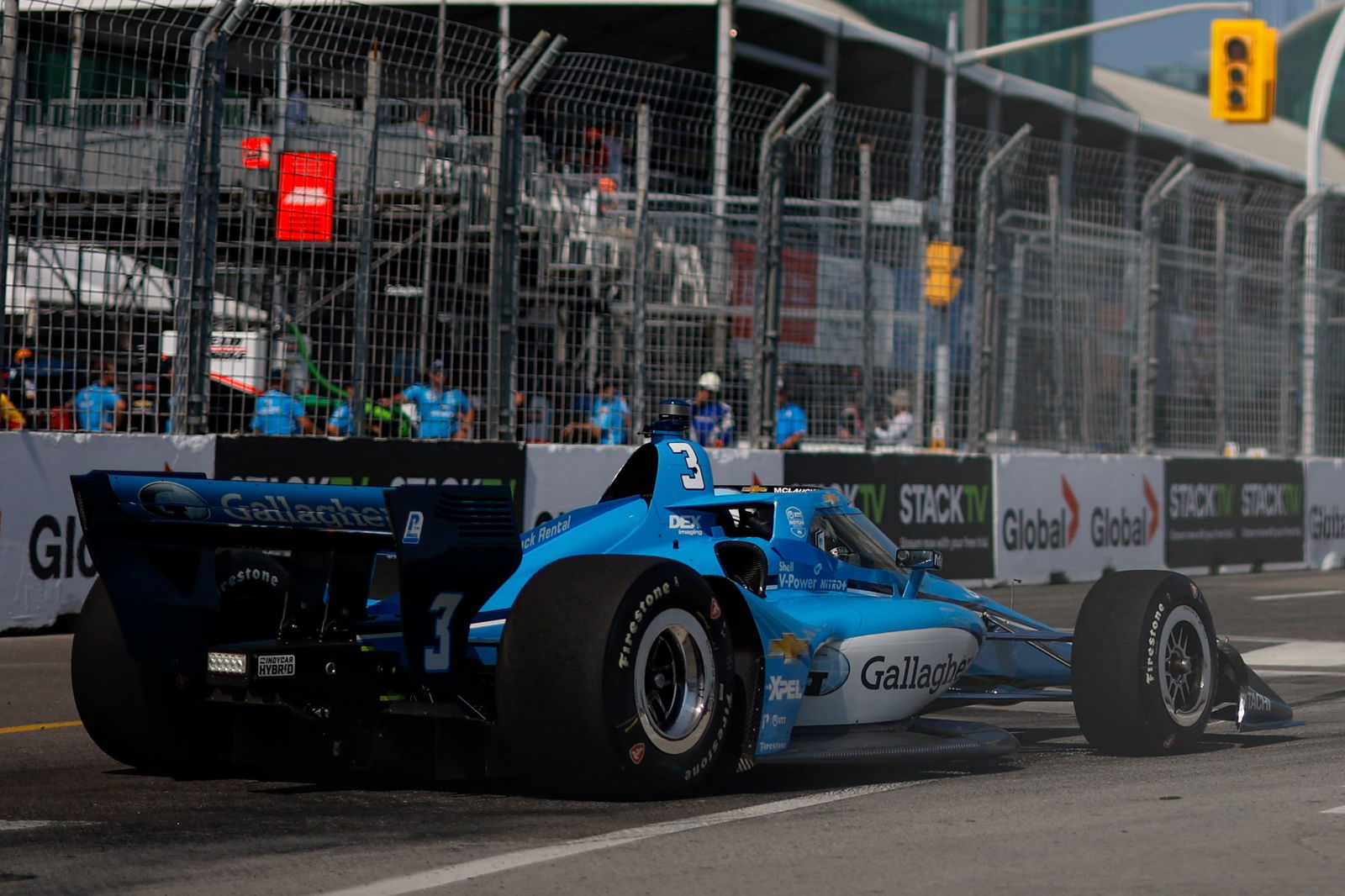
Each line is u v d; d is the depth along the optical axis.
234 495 9.10
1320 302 33.56
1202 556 31.72
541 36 22.17
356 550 9.76
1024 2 68.81
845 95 43.97
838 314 25.73
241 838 8.26
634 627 8.80
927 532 26.78
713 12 37.34
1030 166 28.19
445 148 21.66
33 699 14.26
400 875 7.37
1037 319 28.41
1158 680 11.25
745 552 11.03
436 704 9.38
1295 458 33.66
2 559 18.27
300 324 20.56
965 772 10.73
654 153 23.84
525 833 8.33
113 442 19.00
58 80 19.41
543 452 22.62
